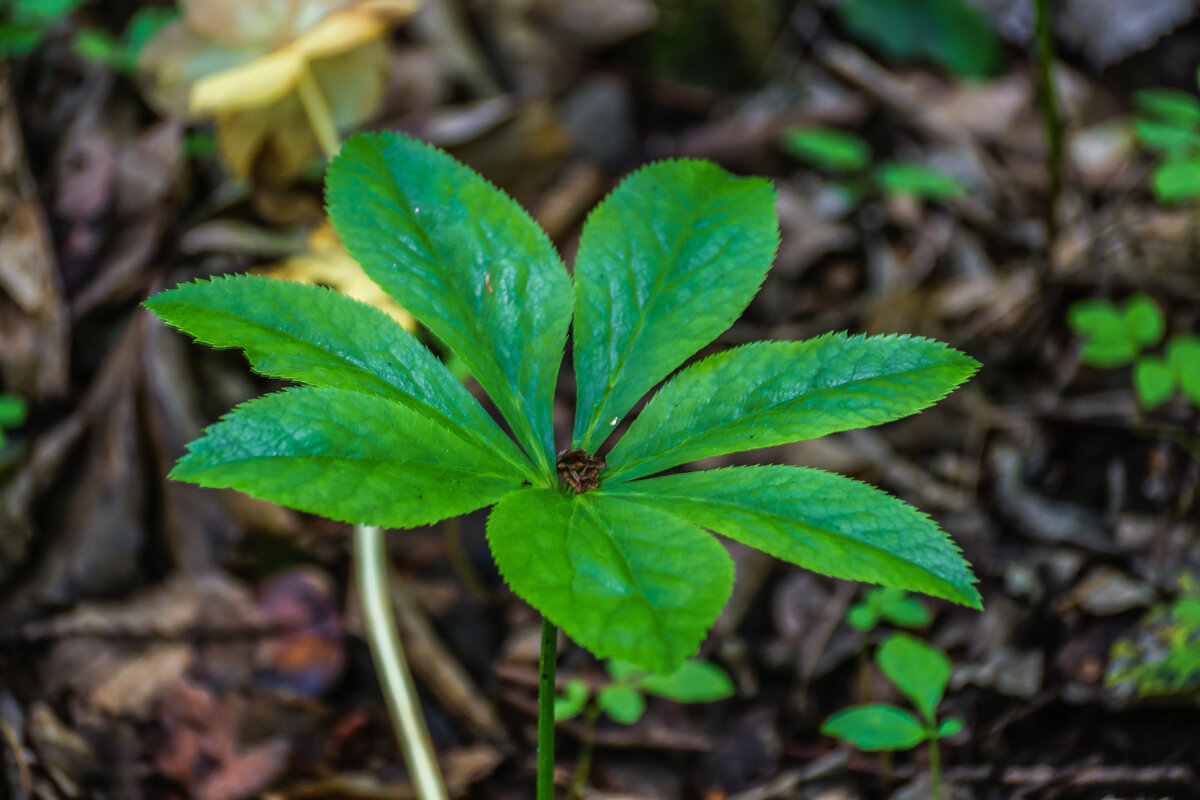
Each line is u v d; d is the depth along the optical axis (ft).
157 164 3.53
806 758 2.75
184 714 2.74
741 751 2.77
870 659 2.88
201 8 3.32
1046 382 3.56
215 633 2.86
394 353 2.26
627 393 2.30
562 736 2.78
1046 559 3.01
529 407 2.30
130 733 2.72
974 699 2.76
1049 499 3.20
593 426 2.30
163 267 3.41
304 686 2.79
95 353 3.26
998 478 3.31
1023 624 2.85
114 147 3.59
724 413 2.27
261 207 3.54
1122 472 3.18
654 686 2.67
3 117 3.32
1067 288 3.67
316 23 3.23
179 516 3.04
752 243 2.34
